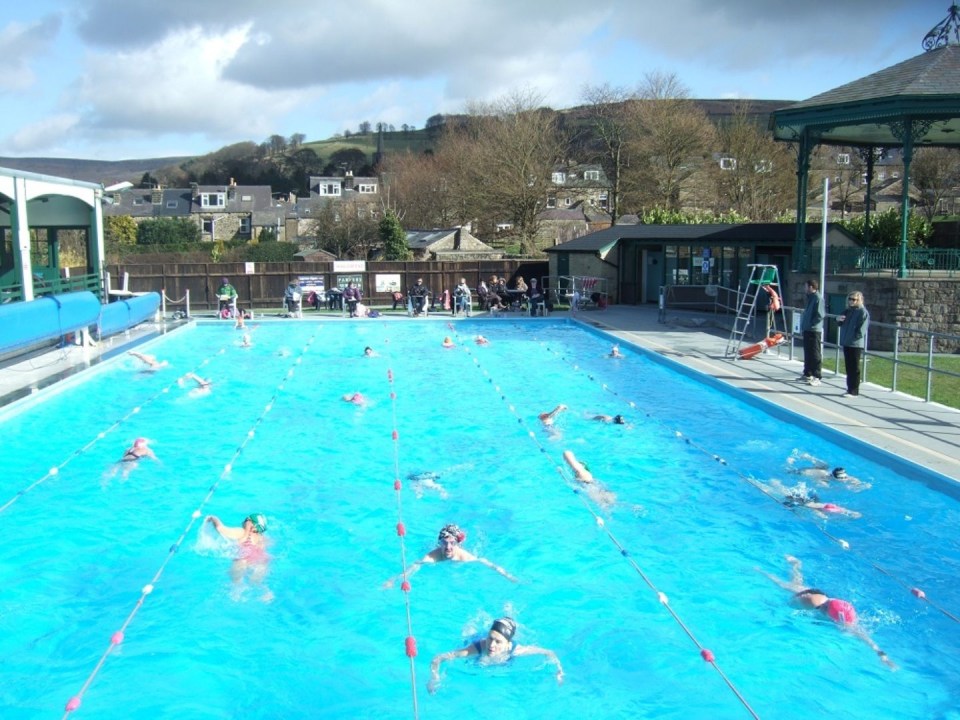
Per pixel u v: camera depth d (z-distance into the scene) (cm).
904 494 1073
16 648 704
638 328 2644
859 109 2102
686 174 5575
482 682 655
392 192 7650
